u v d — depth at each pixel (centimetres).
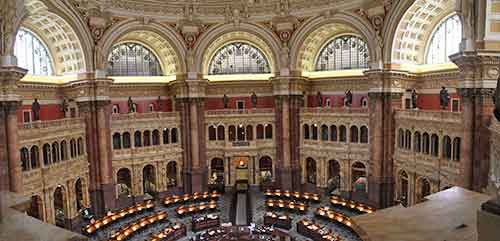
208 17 4091
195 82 4138
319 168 4178
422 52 3634
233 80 4381
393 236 520
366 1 3516
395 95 3534
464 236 502
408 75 3562
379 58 3503
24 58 3350
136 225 3173
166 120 4178
